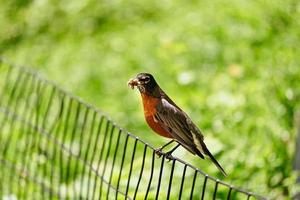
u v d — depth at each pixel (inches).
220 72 601.9
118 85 623.2
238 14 645.3
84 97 613.6
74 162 493.7
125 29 711.1
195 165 444.5
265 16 615.2
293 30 585.3
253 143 475.2
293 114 488.7
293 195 420.8
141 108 585.3
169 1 731.4
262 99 509.7
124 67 641.0
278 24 602.5
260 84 526.0
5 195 473.4
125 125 562.9
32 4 800.9
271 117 490.6
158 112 363.9
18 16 786.2
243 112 506.9
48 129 569.0
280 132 477.4
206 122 511.8
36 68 676.1
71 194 442.3
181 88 580.4
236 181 438.9
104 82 629.6
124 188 410.0
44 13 774.5
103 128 570.3
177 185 420.5
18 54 716.0
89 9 756.0
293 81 521.3
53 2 780.6
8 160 496.7
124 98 605.0
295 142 452.4
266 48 582.2
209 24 657.0
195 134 364.8
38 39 740.0
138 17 729.0
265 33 601.9
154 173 422.0
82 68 652.1
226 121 503.2
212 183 427.2
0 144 507.8
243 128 491.2
